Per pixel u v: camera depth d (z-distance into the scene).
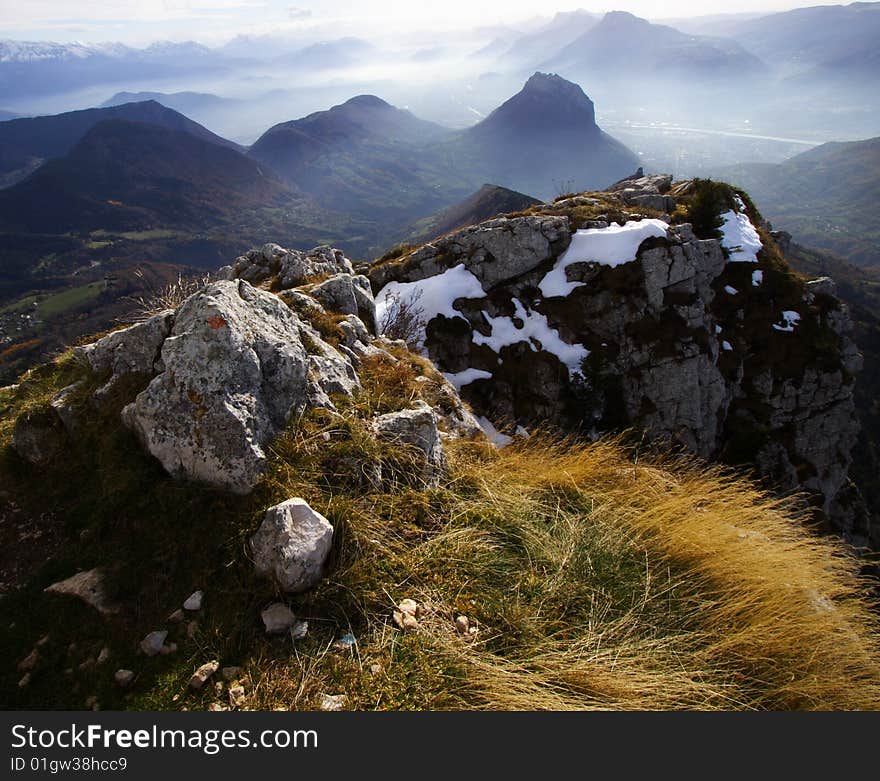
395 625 4.00
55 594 3.97
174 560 4.14
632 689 3.74
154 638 3.68
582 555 5.03
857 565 5.46
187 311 5.06
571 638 4.18
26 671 3.56
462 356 21.53
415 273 24.62
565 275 22.59
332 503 4.50
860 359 25.75
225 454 4.45
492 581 4.56
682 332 21.56
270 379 5.13
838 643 4.29
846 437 25.39
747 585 4.73
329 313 8.72
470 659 3.77
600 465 6.73
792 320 24.91
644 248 22.16
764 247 27.14
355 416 5.59
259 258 15.53
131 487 4.50
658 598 4.70
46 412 5.21
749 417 23.86
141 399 4.61
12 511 4.71
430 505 5.14
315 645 3.78
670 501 5.85
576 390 20.69
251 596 3.97
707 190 28.02
